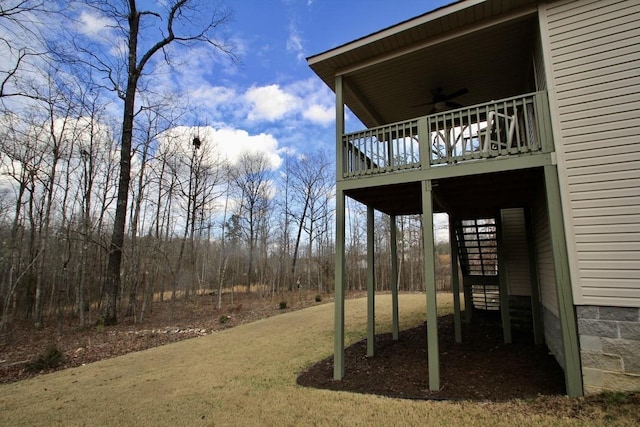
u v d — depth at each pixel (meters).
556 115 3.89
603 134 3.64
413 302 13.23
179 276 18.17
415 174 4.62
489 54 5.37
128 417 3.91
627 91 3.59
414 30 4.72
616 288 3.45
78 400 4.61
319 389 4.48
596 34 3.79
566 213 3.71
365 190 5.30
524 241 7.59
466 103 7.14
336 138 5.47
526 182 4.76
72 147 13.70
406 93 6.70
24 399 4.77
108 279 11.80
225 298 21.34
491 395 3.82
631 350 3.34
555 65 3.97
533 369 4.63
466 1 4.25
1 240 15.11
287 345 7.46
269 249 25.08
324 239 26.92
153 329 10.79
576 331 3.59
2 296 14.89
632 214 3.45
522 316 7.45
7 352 8.23
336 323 4.98
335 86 5.72
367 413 3.55
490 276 7.00
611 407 3.16
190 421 3.69
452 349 6.01
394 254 7.20
